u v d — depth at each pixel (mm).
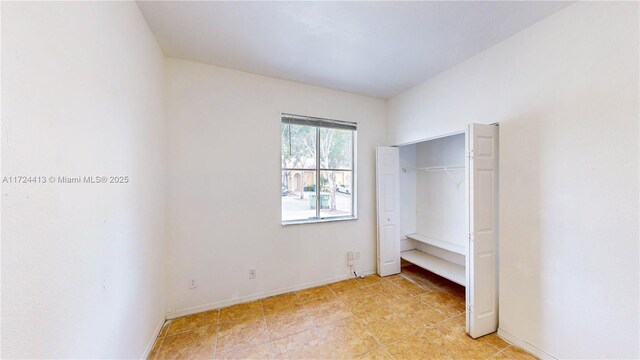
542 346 1742
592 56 1496
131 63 1516
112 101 1272
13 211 701
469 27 1872
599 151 1472
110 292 1240
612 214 1419
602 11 1450
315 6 1634
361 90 3188
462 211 3195
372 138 3441
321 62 2439
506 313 1981
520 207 1893
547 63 1729
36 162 783
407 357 1780
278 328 2135
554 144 1690
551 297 1699
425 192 3770
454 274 2848
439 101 2703
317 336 2025
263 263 2709
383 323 2209
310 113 2986
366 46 2152
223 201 2514
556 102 1679
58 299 874
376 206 3428
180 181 2334
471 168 1989
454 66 2518
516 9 1656
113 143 1282
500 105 2057
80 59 1005
